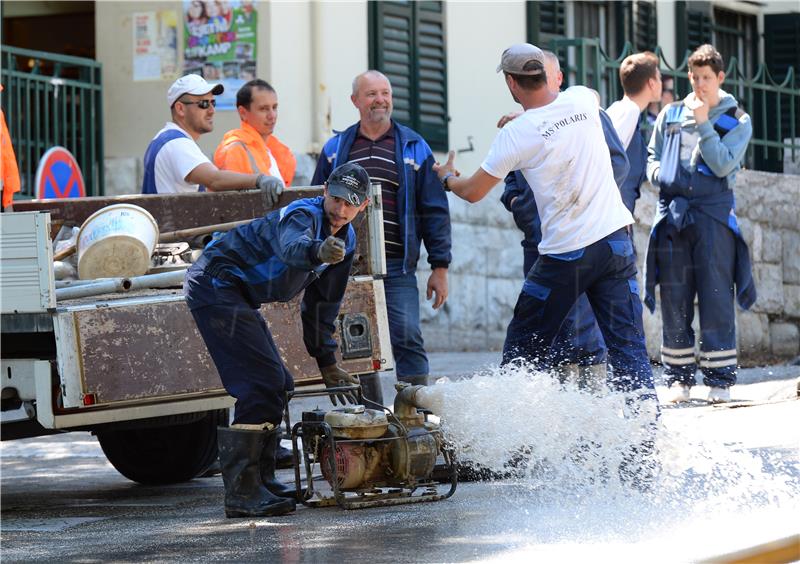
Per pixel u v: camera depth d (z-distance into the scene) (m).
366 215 17.56
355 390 15.88
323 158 20.38
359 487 14.99
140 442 19.64
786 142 35.66
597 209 16.42
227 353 14.81
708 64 23.67
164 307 15.80
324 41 34.69
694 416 21.03
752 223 34.38
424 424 15.55
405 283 20.09
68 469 21.70
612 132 17.67
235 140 21.06
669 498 14.85
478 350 36.88
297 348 16.73
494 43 39.34
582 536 12.87
